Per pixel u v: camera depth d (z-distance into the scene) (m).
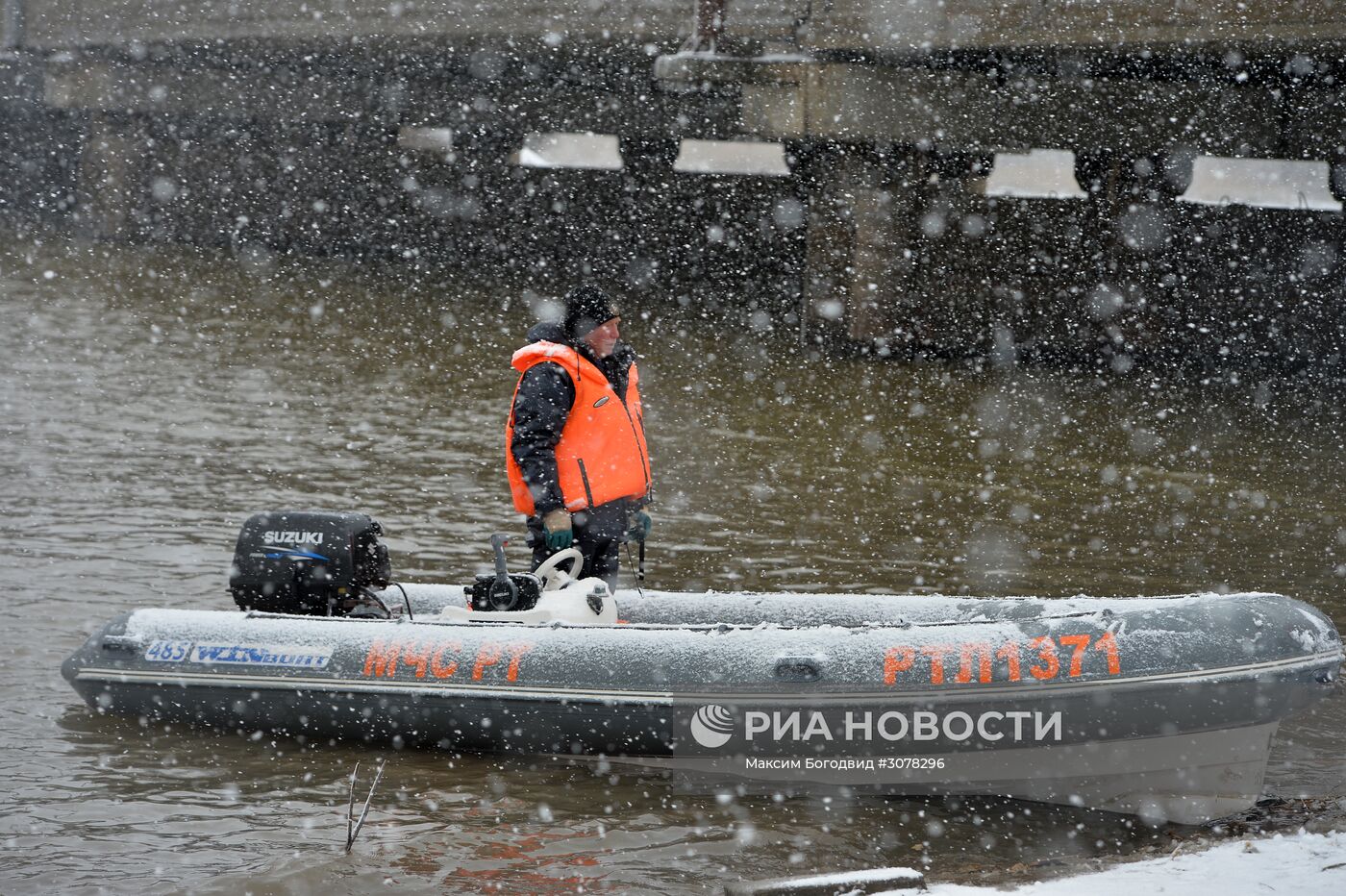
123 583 29.16
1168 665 18.64
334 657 20.98
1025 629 19.41
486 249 129.50
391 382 58.94
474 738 20.50
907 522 37.59
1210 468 47.09
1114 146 74.94
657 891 16.48
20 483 37.75
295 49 107.56
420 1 91.69
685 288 110.75
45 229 132.88
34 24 125.12
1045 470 45.88
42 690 23.05
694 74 74.69
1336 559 34.75
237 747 20.95
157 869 16.83
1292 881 14.56
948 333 78.56
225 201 133.00
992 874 16.62
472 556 32.69
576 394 21.59
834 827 18.58
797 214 112.38
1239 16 57.03
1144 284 80.00
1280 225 77.81
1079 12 61.94
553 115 111.00
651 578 31.42
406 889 16.38
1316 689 18.88
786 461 45.81
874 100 73.50
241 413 49.97
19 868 16.80
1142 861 16.11
